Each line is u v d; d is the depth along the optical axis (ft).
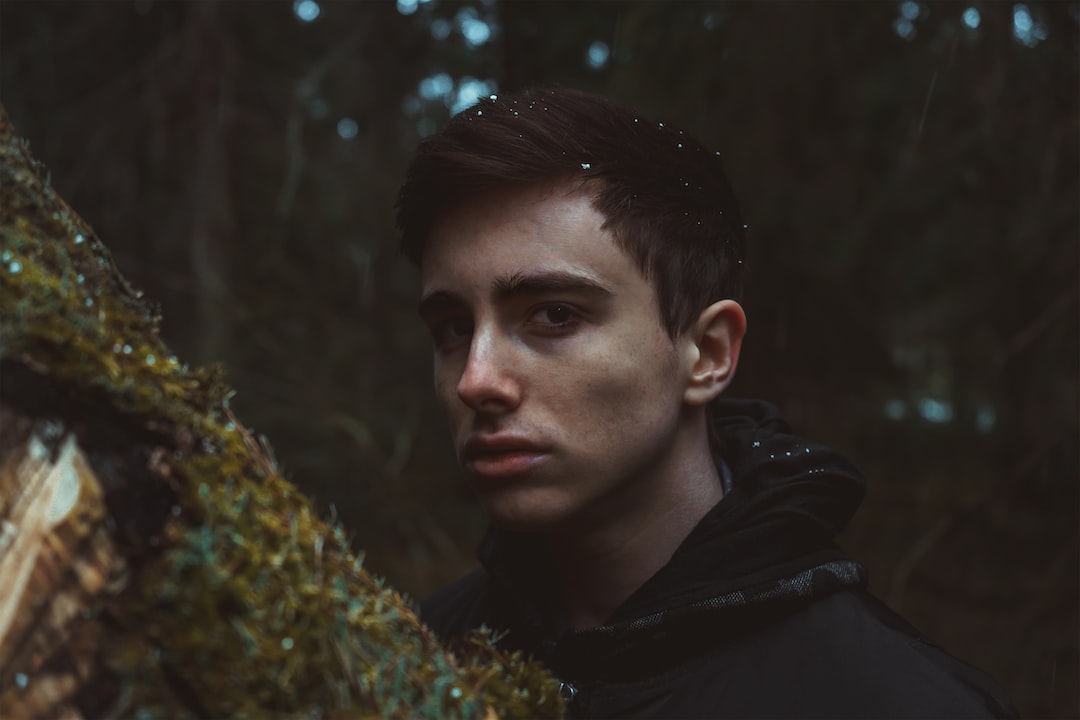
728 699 3.38
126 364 2.15
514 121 3.41
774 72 13.60
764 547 3.53
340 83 18.54
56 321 2.09
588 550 3.77
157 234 16.26
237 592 2.00
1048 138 12.38
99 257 2.45
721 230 3.85
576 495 3.44
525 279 3.35
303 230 17.16
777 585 3.46
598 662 3.59
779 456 3.73
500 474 3.42
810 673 3.35
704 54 13.01
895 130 14.76
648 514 3.73
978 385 21.49
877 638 3.43
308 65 18.19
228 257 15.71
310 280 17.67
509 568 4.04
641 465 3.54
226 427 2.31
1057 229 13.00
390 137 19.15
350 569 2.35
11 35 15.40
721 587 3.47
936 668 3.37
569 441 3.39
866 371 22.65
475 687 2.45
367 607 2.30
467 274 3.43
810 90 14.35
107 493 2.01
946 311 20.21
